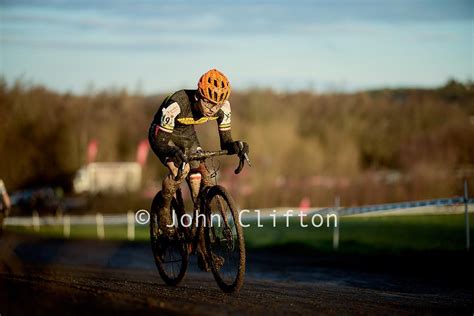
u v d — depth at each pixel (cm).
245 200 5381
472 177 4447
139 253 2742
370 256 2116
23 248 3012
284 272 1869
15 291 849
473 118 7638
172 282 1197
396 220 2969
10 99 7594
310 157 8025
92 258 2573
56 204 6519
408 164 6944
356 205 5000
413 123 9056
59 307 779
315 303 1034
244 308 884
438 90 9519
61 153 9231
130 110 10725
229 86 1049
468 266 1703
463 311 1023
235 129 8262
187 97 1073
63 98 10244
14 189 8038
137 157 9094
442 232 2495
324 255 2311
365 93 10612
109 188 7500
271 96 9844
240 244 1002
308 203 5253
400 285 1476
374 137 9106
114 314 754
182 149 1103
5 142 7544
